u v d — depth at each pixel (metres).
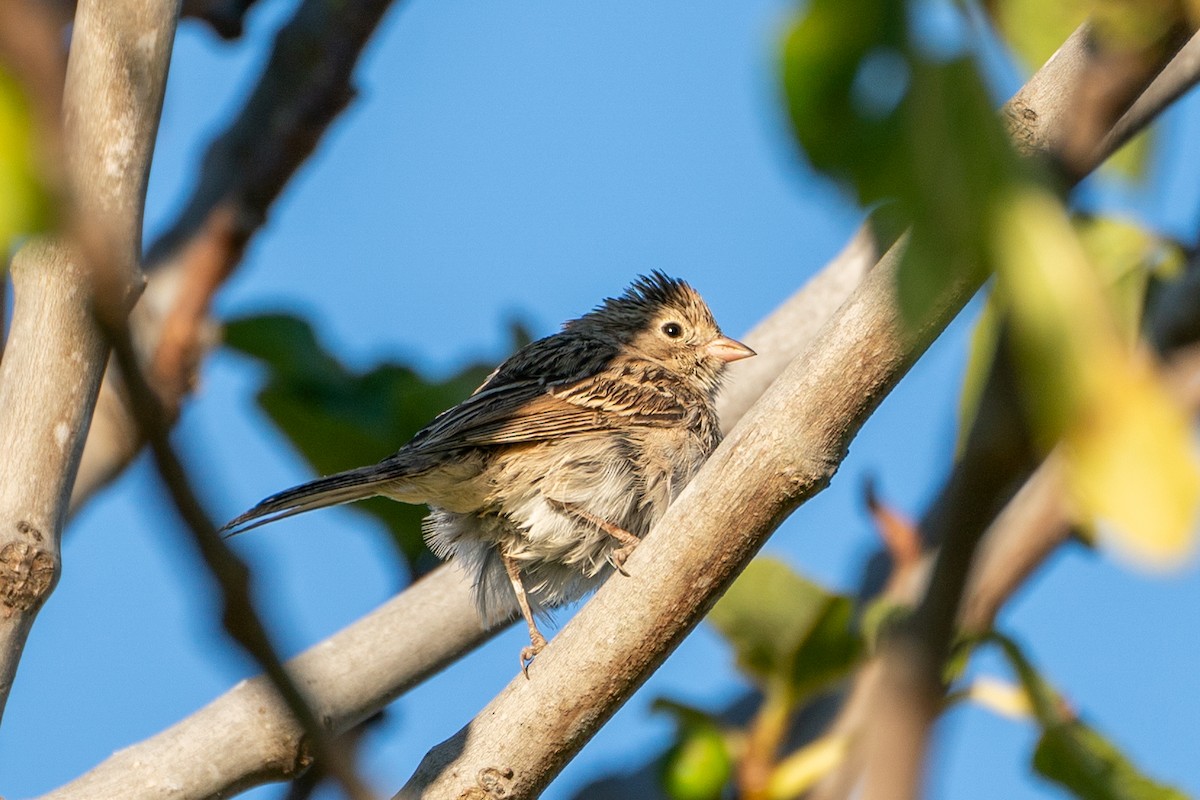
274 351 10.16
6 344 6.66
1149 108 7.09
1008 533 7.88
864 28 2.41
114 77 6.35
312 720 3.34
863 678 7.69
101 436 8.84
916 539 8.20
